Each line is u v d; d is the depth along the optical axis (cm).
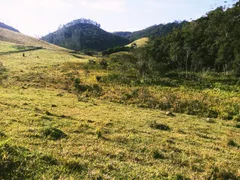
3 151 909
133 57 8519
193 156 1430
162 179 1035
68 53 11106
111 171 1020
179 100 3581
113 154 1251
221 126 2625
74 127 1697
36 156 972
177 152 1476
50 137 1359
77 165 985
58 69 5950
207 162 1348
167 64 8562
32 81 4309
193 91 4588
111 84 4594
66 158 1044
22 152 975
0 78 4241
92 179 909
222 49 8119
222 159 1474
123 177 984
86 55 12325
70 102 2881
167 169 1167
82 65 7000
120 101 3516
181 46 9312
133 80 5041
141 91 4050
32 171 866
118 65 7000
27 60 7112
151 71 6400
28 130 1433
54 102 2722
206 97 4056
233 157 1563
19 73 4825
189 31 10356
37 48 11000
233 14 10100
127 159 1229
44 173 874
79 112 2334
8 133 1332
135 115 2619
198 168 1242
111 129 1830
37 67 5909
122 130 1841
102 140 1491
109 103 3297
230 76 6788
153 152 1359
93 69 6506
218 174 1178
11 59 6975
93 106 2845
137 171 1070
